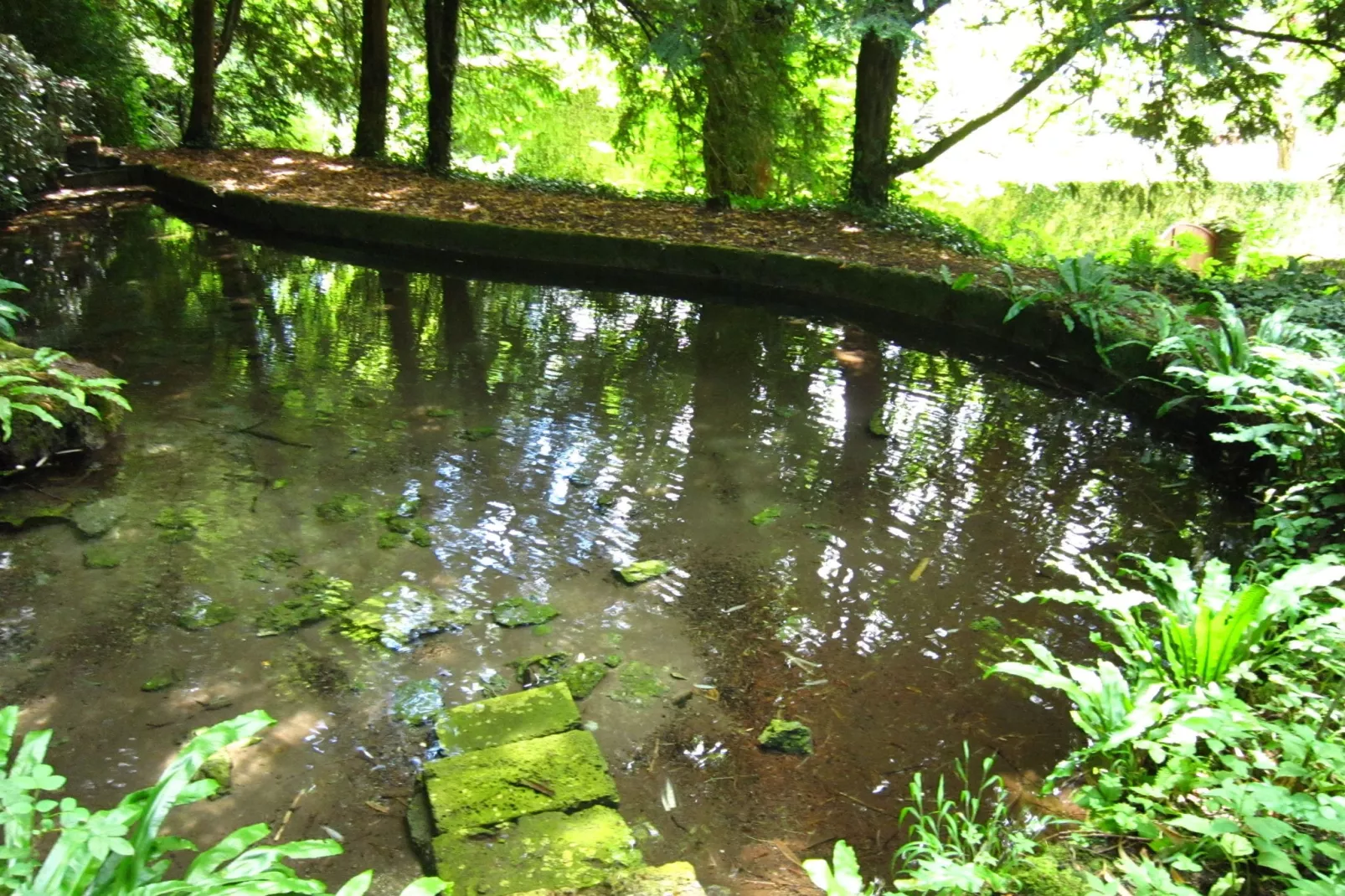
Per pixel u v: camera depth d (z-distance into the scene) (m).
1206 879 2.28
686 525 4.37
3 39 10.83
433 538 4.14
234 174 11.68
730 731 3.06
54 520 4.14
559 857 2.43
